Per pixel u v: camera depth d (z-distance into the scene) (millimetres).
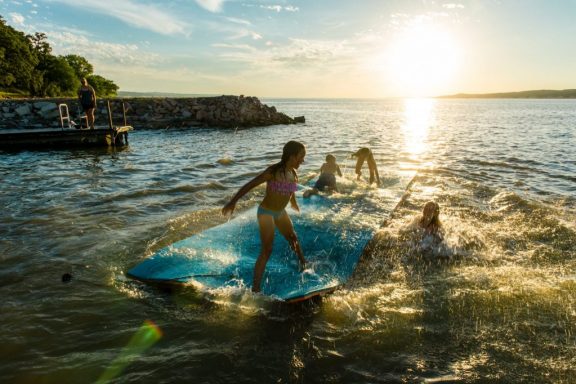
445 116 61438
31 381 3305
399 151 17656
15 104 26672
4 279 5051
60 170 12375
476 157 15633
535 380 3367
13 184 10211
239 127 33312
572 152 17125
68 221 7293
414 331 4039
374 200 8477
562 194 9617
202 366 3518
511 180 11250
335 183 9055
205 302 4547
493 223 7320
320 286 4789
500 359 3629
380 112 82750
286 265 5324
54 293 4723
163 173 11969
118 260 5656
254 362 3578
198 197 9195
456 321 4207
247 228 6598
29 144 18203
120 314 4312
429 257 5809
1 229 6816
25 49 72688
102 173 11891
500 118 53594
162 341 3867
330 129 32062
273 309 4414
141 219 7508
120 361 3572
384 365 3557
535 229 6953
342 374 3445
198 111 33375
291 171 4863
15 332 3959
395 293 4793
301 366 3535
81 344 3805
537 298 4637
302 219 6961
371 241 6238
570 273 5289
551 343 3836
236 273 5090
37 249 6000
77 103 28953
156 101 33500
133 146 19234
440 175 11883
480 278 5137
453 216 7727
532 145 19891
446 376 3422
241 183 10750
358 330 4055
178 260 5410
